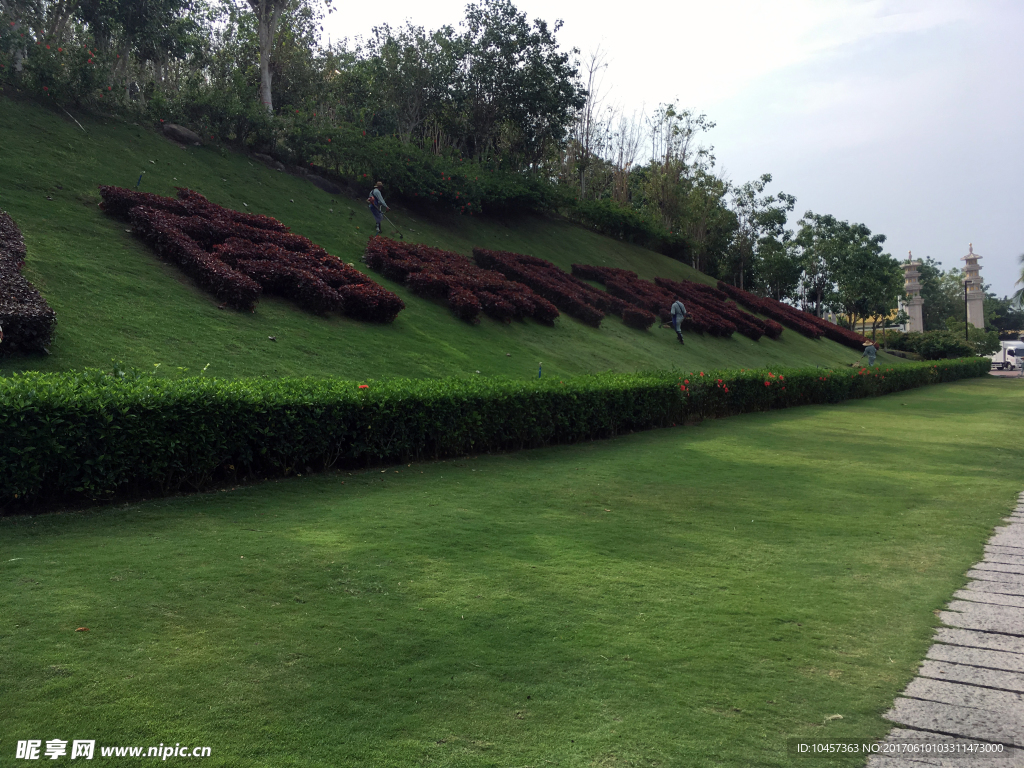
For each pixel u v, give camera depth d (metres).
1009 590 5.10
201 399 6.72
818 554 5.84
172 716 2.95
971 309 53.84
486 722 3.08
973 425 15.93
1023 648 4.10
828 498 7.96
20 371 8.42
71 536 5.21
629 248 38.50
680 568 5.33
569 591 4.71
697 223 47.94
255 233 16.28
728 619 4.37
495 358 16.22
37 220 13.40
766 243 51.84
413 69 31.25
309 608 4.15
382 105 32.69
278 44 29.72
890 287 51.12
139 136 20.11
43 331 8.89
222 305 13.00
